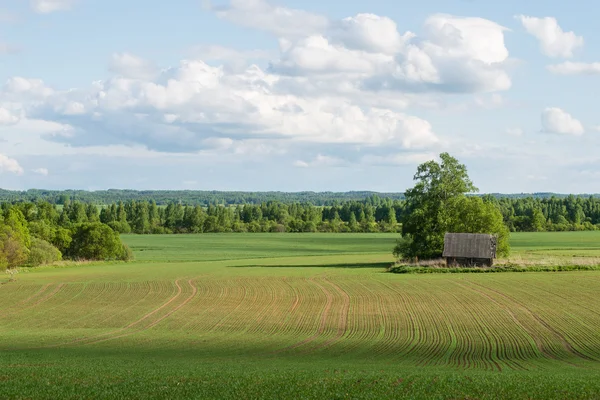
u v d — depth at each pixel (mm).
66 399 21188
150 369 28828
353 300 62844
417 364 33469
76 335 47188
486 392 22094
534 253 118625
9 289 75062
